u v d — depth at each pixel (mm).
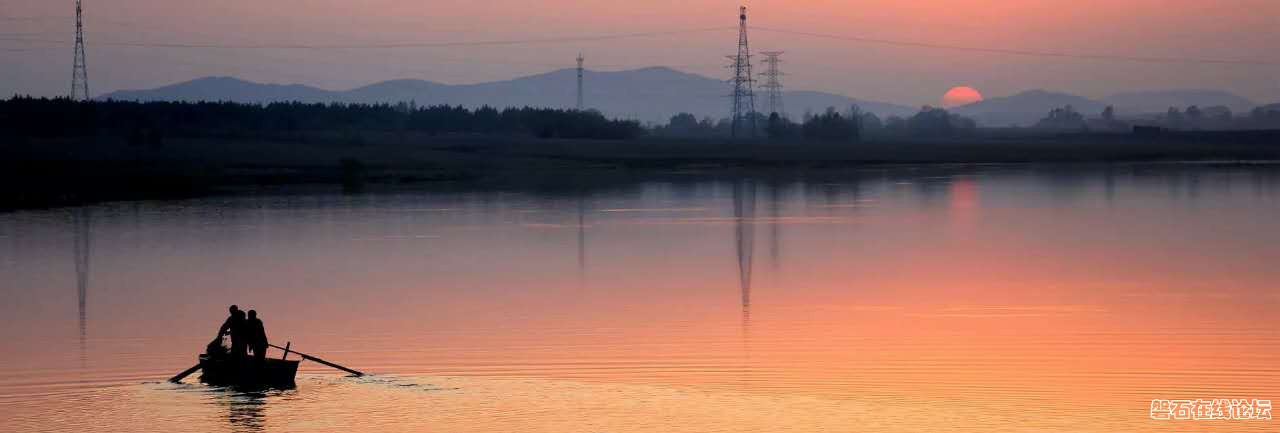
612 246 77250
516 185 147250
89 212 106500
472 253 73625
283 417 33531
